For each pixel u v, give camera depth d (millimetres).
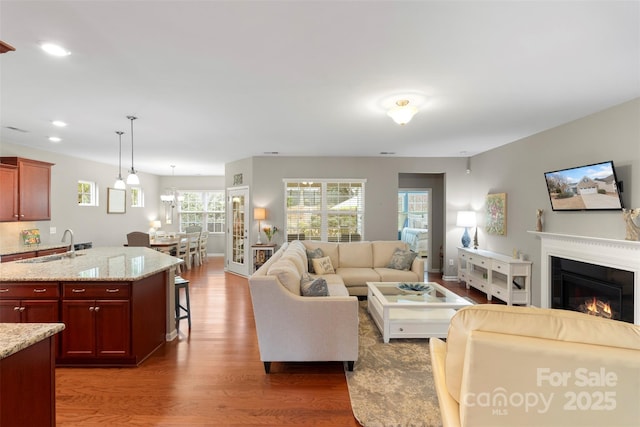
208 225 9617
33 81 2584
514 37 1931
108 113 3445
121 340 2717
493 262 4742
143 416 2074
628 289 2939
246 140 4812
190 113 3443
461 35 1913
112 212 7355
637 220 2795
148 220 8883
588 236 3361
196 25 1812
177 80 2576
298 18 1746
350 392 2342
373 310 3902
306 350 2600
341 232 6324
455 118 3619
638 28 1819
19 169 4746
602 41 1968
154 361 2846
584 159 3518
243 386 2434
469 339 1132
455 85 2670
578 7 1632
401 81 2592
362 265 5324
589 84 2633
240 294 5137
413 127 4023
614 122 3148
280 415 2096
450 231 6227
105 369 2688
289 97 2955
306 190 6312
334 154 6059
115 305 2697
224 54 2154
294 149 5555
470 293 5363
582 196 3395
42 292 2678
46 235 5629
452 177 6238
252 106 3215
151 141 4875
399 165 6289
